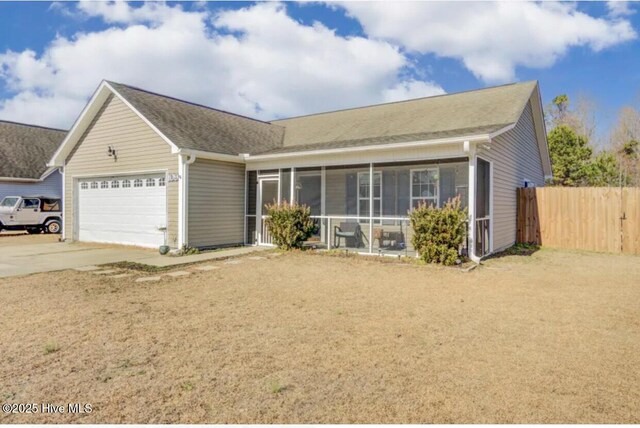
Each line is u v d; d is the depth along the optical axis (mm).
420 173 11227
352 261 9859
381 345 4188
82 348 4086
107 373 3490
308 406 2934
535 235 13594
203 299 6195
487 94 13703
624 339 4379
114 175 13570
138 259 10266
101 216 14195
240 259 10250
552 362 3746
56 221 19625
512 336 4477
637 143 30203
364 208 12086
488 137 8953
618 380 3369
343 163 11391
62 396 3076
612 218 12320
